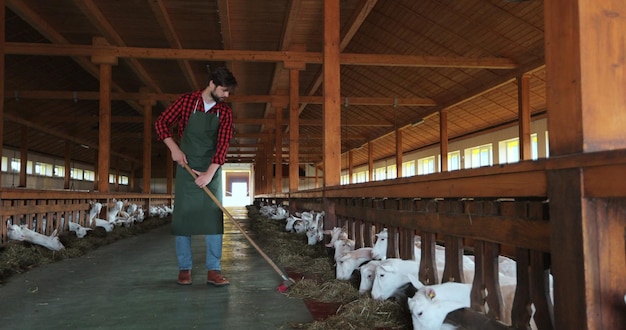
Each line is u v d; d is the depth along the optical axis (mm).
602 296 1384
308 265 4672
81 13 9688
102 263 5070
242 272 4422
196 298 3338
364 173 30438
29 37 11648
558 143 1520
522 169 1694
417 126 18797
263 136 24141
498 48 10500
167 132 3662
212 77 3568
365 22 11898
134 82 15156
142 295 3441
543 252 1723
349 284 3420
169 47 11914
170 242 7348
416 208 2879
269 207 12398
